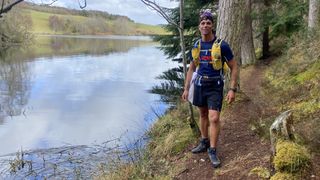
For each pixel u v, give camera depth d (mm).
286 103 7090
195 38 16953
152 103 15055
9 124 12648
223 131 6324
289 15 15234
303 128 5293
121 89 20469
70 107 15648
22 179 7043
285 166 4191
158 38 18281
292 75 9055
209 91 5027
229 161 5156
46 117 13742
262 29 16703
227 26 8062
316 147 4562
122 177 5949
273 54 17922
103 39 105938
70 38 100562
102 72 29047
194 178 5078
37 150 9023
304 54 9727
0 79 24906
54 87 21484
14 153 8828
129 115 13344
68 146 9352
